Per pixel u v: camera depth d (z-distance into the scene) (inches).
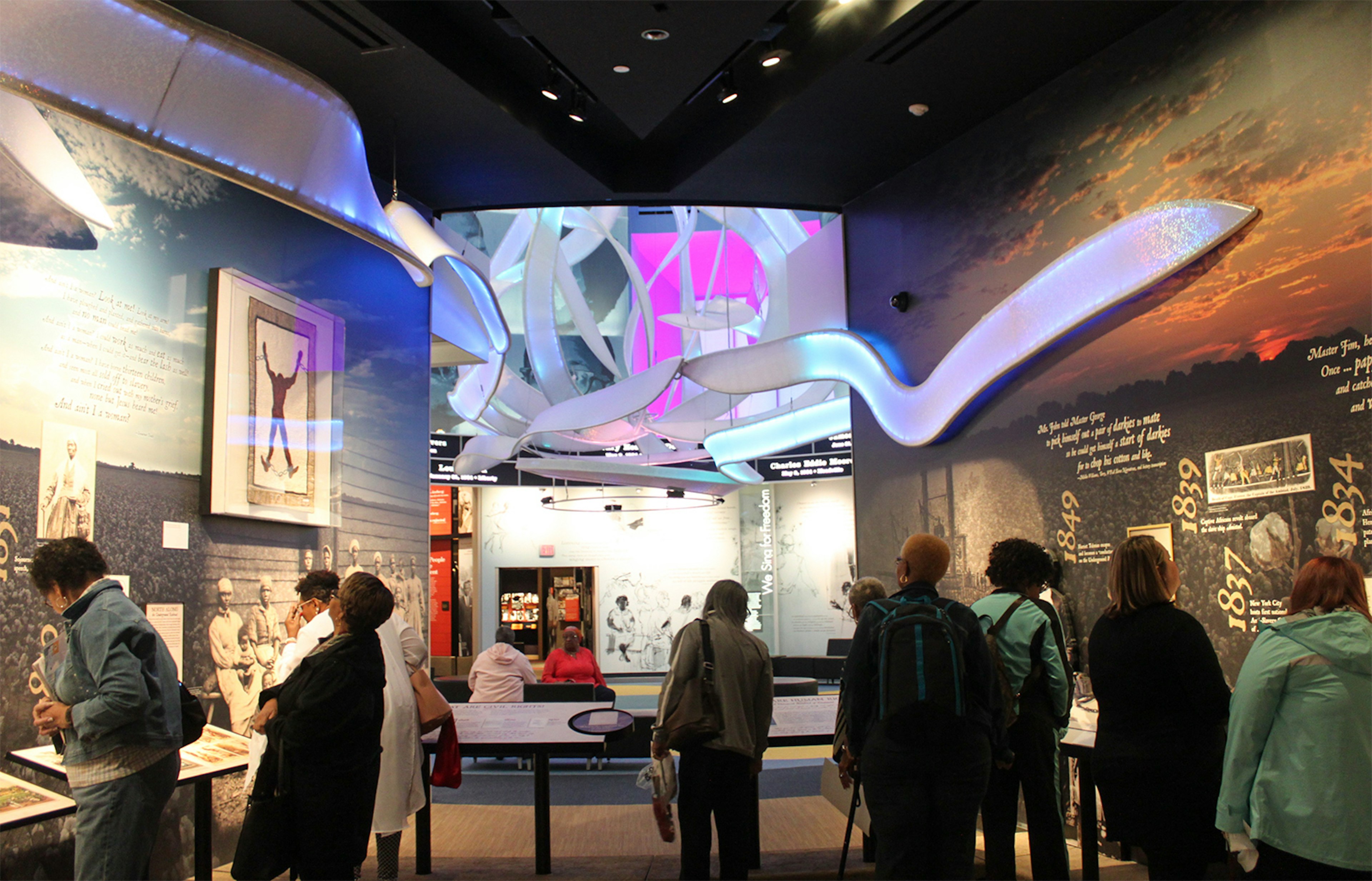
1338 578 113.1
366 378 280.1
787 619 728.3
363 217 179.8
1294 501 183.3
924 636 129.4
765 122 280.8
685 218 405.1
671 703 158.6
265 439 228.4
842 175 323.3
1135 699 123.9
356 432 272.8
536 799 194.2
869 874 189.8
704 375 341.7
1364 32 173.3
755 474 532.1
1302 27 185.8
